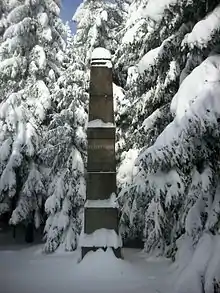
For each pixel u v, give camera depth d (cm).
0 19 2341
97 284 1088
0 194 1852
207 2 1027
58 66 2088
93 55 1398
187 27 1147
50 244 1652
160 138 918
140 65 1244
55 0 2183
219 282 819
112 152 1346
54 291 1032
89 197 1321
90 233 1287
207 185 955
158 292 991
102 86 1376
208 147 944
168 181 1061
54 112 1984
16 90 1988
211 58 938
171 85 1238
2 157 1839
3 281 1153
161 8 1055
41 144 1886
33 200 1878
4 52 2055
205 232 934
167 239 1334
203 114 825
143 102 1468
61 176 1708
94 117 1368
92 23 1923
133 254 1490
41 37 2025
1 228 2442
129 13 1611
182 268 1044
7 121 1844
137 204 1333
